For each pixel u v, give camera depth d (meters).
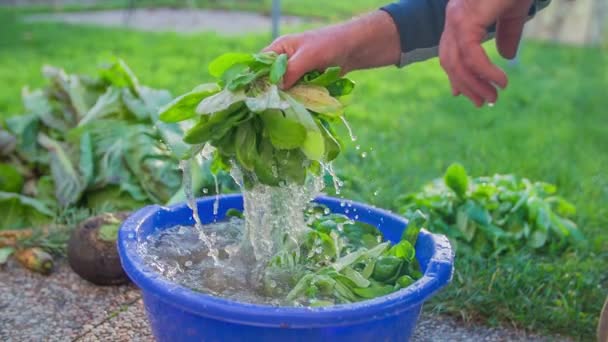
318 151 1.67
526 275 2.59
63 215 2.98
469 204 2.90
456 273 2.59
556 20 9.31
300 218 1.97
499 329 2.42
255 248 1.92
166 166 3.12
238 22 9.41
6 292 2.56
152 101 3.34
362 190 3.34
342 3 11.25
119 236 1.89
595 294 2.55
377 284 1.86
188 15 9.91
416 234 2.00
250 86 1.72
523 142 4.50
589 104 5.88
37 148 3.28
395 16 1.96
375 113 5.11
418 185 3.55
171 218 2.13
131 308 2.49
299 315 1.48
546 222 2.89
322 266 1.97
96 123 3.23
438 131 4.71
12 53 6.59
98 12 9.84
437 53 2.05
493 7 1.59
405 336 1.73
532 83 6.54
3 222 2.96
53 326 2.36
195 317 1.59
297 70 1.76
